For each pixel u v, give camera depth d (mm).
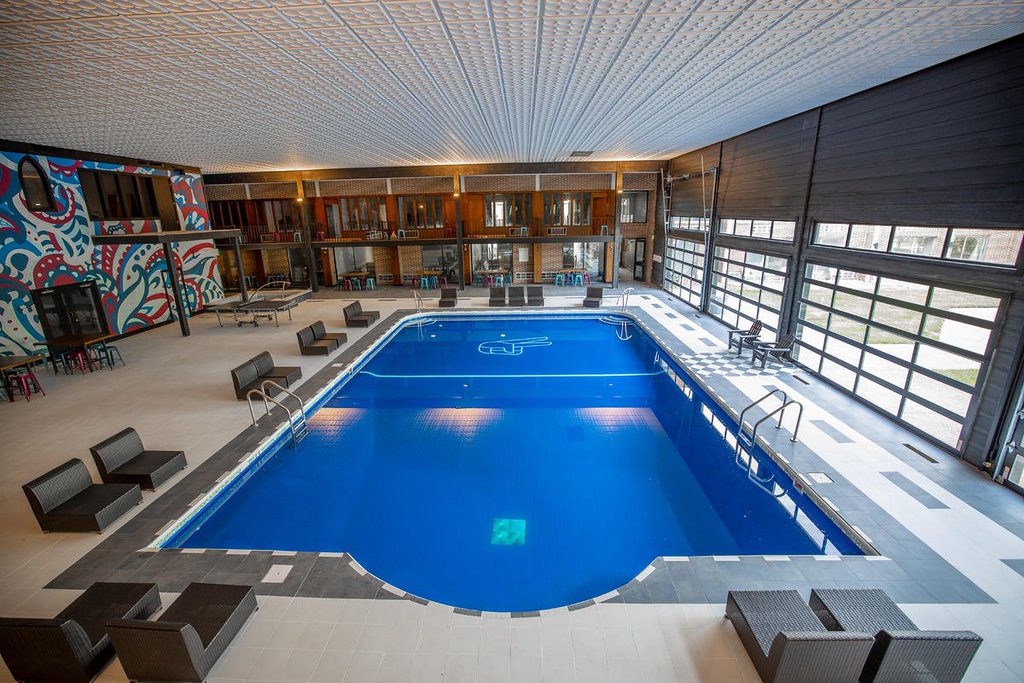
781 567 4922
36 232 11531
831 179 9258
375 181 21750
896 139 7570
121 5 3875
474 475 7348
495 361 12664
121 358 11688
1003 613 4355
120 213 13977
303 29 4574
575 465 7605
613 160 19359
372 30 4660
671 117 9953
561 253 22547
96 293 13234
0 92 6543
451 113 9062
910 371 7559
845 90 8078
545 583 5246
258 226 23094
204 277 17578
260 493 6918
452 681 3750
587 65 6109
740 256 13672
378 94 7410
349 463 7715
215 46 4984
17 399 9586
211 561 5113
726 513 6410
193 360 12008
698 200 16422
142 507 6043
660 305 17547
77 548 5305
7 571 4969
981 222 6227
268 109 8250
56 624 3510
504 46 5277
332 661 3936
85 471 5957
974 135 6246
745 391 9438
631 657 3934
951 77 6488
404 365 12438
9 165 10938
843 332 9266
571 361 12539
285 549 5812
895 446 7219
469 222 22188
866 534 5355
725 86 7406
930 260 7094
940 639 3289
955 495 6016
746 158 12727
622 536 5957
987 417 6352
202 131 10180
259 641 4129
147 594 4336
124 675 3840
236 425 8367
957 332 7055
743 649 3986
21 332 11219
